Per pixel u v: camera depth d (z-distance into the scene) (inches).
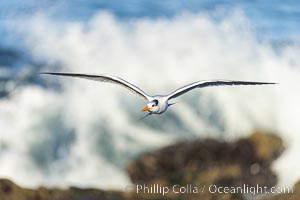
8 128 695.1
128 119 711.1
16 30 956.0
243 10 1029.2
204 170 641.6
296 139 693.3
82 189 639.1
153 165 648.4
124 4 1037.8
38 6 1024.9
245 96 739.4
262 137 674.2
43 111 715.4
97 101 727.1
